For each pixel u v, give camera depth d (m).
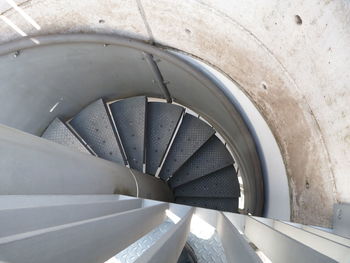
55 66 3.46
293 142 1.99
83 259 0.66
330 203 1.53
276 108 2.10
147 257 0.52
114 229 0.80
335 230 1.44
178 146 4.57
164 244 0.64
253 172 3.11
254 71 2.10
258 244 1.08
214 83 3.02
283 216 2.22
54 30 3.01
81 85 3.95
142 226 1.08
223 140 4.74
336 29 1.16
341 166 1.42
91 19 2.81
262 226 1.04
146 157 4.48
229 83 2.69
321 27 1.25
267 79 2.00
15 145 0.98
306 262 0.65
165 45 2.87
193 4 1.99
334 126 1.42
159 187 3.46
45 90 3.66
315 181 1.69
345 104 1.28
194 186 4.62
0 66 3.08
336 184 1.48
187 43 2.58
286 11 1.39
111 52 3.26
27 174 1.03
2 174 0.91
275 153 2.43
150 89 4.17
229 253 0.90
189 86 3.48
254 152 3.05
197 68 2.98
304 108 1.69
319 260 0.59
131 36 2.93
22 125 3.74
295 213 1.95
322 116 1.52
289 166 2.09
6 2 2.59
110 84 4.12
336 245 0.82
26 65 3.24
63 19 2.86
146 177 3.12
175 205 1.51
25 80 3.38
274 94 2.02
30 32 3.00
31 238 0.49
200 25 2.18
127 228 0.91
